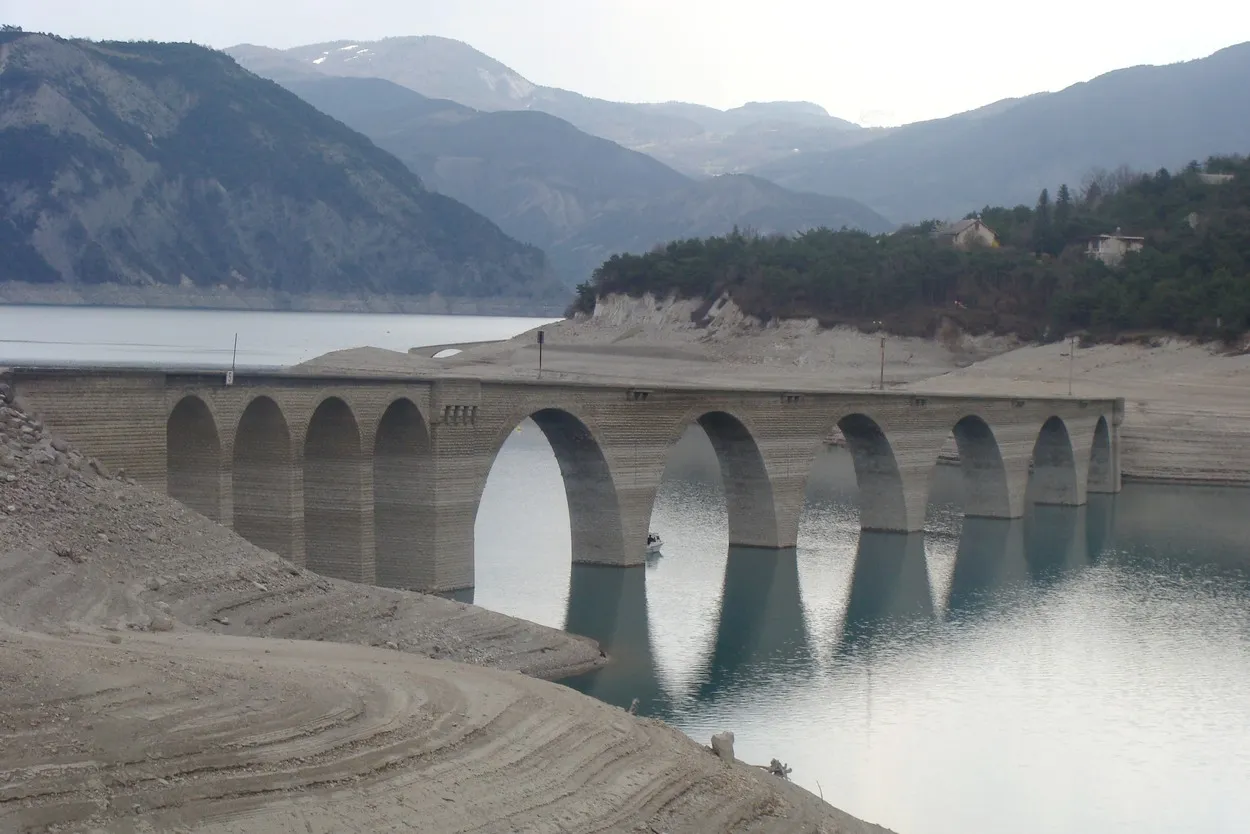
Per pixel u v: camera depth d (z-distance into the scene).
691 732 67.12
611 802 44.44
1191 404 189.12
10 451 61.94
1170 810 60.72
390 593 72.88
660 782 47.00
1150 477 176.38
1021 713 72.88
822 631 88.81
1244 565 116.31
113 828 34.78
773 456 114.94
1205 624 93.62
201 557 64.38
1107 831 58.31
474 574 93.62
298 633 63.28
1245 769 65.75
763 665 80.00
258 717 41.31
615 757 47.50
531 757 45.22
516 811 41.91
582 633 84.25
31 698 38.00
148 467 70.69
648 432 104.00
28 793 34.53
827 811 50.47
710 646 83.50
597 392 99.75
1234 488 170.50
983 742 68.25
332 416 84.88
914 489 129.12
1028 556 118.94
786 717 70.56
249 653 50.81
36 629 49.03
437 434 89.06
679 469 170.88
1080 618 94.88
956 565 113.56
